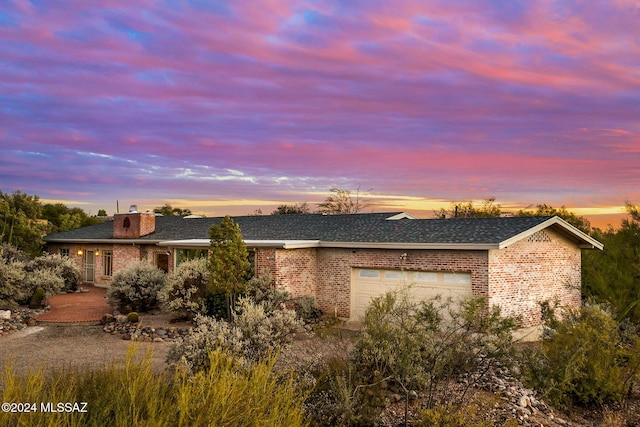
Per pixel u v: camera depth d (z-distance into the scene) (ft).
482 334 33.60
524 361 37.32
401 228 71.31
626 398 39.78
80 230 119.85
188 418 18.03
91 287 102.89
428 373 33.45
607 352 38.47
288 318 42.68
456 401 33.81
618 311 54.34
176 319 65.82
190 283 66.80
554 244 66.08
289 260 69.56
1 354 47.44
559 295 65.92
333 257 71.31
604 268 60.70
